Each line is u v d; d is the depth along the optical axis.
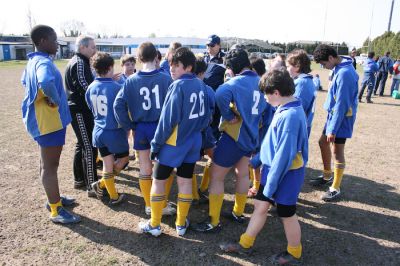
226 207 4.35
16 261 3.14
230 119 3.45
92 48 4.31
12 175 5.18
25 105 3.54
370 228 3.92
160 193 3.44
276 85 2.79
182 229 3.62
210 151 4.36
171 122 3.16
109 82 3.98
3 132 7.72
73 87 4.27
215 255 3.32
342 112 4.16
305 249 3.46
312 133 8.55
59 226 3.76
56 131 3.58
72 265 3.10
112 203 4.25
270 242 3.58
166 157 3.31
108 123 3.93
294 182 2.91
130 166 5.70
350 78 4.11
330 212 4.28
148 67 3.51
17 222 3.81
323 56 4.23
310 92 4.04
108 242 3.48
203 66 4.08
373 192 4.93
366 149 7.20
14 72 24.88
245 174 3.79
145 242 3.50
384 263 3.28
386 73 15.95
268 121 4.04
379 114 11.26
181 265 3.15
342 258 3.34
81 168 4.70
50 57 3.62
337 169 4.53
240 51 3.56
